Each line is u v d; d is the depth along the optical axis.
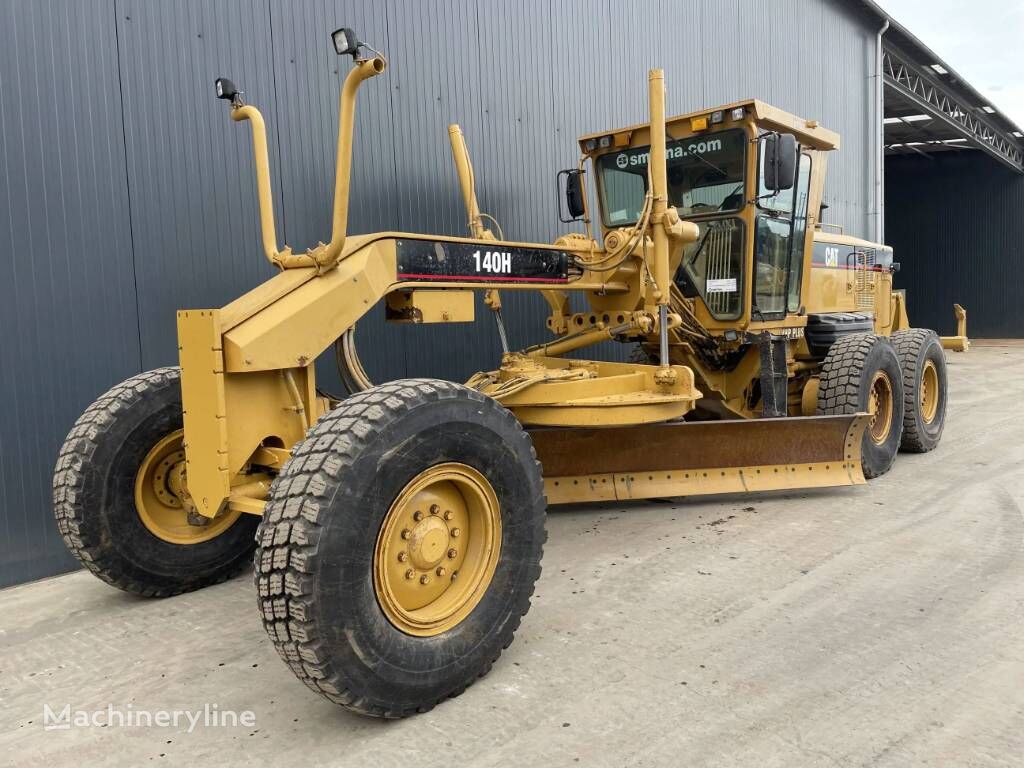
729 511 5.07
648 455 4.88
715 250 5.48
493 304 5.16
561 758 2.43
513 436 3.01
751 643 3.17
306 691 2.94
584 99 7.82
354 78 2.94
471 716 2.70
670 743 2.49
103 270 4.55
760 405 6.05
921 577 3.84
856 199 13.83
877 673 2.90
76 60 4.42
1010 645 3.10
